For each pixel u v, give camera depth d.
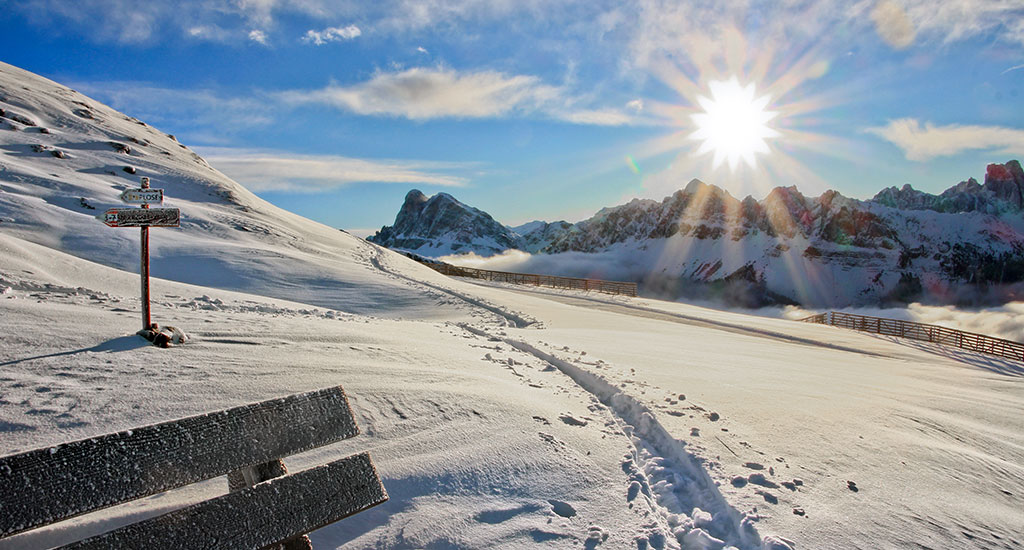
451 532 3.47
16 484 1.93
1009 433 7.84
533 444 4.84
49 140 45.59
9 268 12.20
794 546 3.61
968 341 28.48
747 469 4.85
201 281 23.72
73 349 5.93
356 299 23.20
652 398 7.01
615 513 3.95
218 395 5.05
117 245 25.97
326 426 2.71
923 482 5.09
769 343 20.14
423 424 4.96
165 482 2.21
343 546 3.22
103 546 2.03
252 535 2.31
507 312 21.53
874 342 26.81
